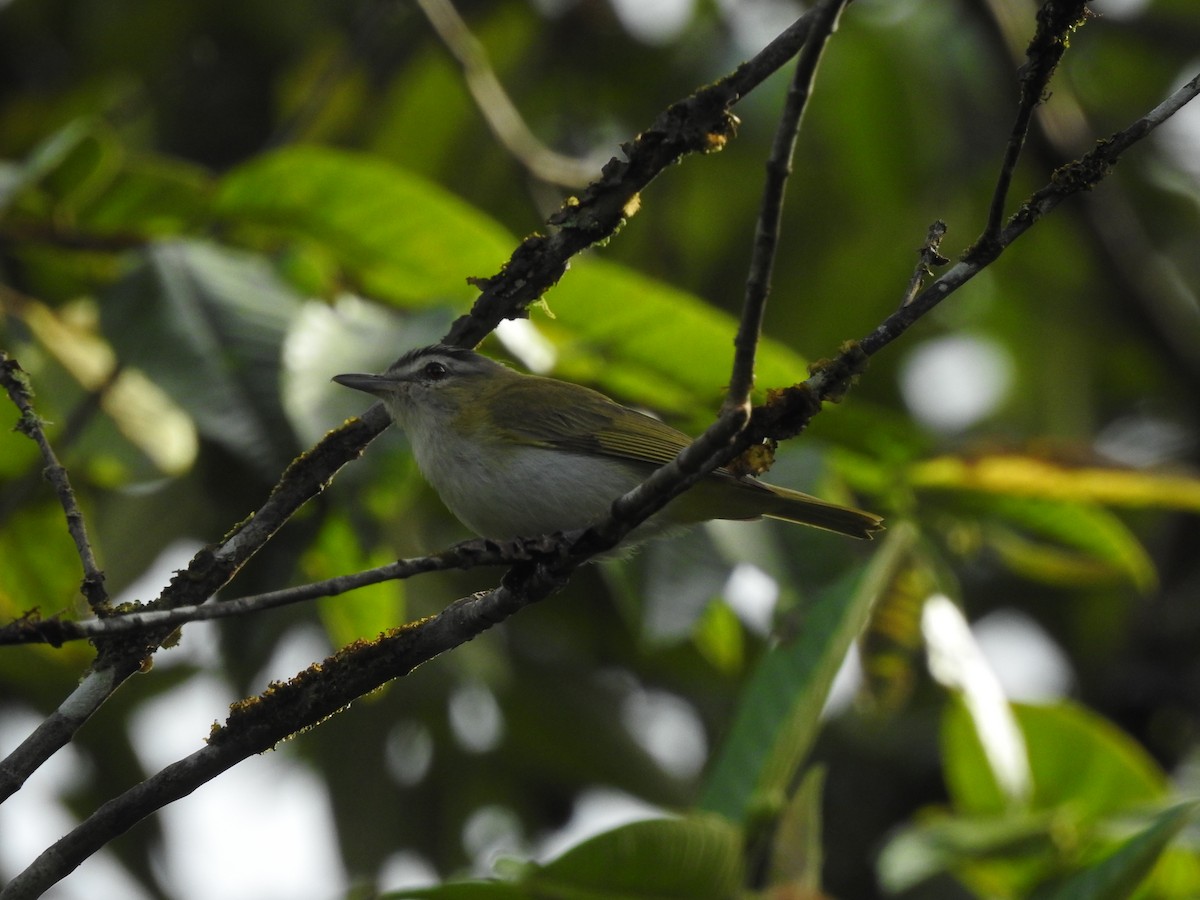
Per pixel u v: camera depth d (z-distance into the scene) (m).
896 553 9.38
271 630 13.27
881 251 16.70
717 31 17.33
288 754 15.49
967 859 9.43
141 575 12.48
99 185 10.50
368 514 8.65
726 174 17.12
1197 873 10.19
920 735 15.59
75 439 10.21
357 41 14.66
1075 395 16.91
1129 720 16.06
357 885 14.41
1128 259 16.50
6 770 6.36
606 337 10.55
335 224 10.27
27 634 5.73
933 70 17.25
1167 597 16.56
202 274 9.34
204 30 17.53
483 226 10.20
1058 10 5.88
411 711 15.02
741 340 5.82
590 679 15.12
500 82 17.06
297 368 8.94
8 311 10.72
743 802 8.62
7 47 17.77
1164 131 18.48
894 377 16.61
